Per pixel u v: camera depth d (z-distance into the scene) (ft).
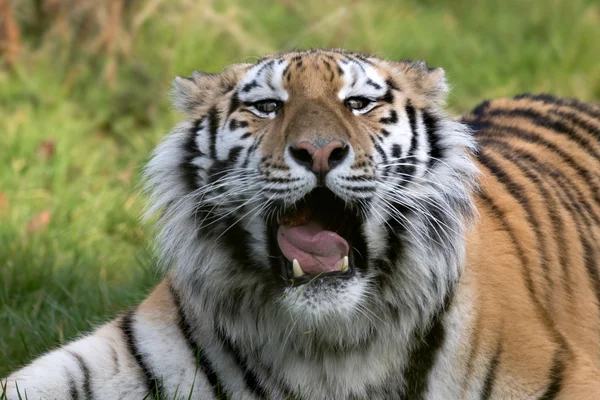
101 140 52.54
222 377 27.96
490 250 28.53
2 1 55.72
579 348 28.66
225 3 61.26
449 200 27.43
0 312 36.17
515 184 31.35
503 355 27.07
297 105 26.43
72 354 28.12
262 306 27.45
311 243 26.25
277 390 27.71
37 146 48.60
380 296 27.09
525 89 59.93
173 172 28.25
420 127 27.73
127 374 27.94
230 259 27.43
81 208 44.57
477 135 34.60
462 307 27.30
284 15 63.10
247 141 26.91
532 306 28.25
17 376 27.78
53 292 37.29
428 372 27.45
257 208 26.50
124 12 57.16
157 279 36.45
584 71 61.31
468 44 64.13
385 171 26.63
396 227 26.94
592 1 68.59
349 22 61.62
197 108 28.63
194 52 55.98
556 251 30.71
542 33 66.44
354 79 27.14
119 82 55.42
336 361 27.20
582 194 33.35
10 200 44.96
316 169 25.29
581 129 35.60
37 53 56.59
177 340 28.12
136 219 43.52
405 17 68.49
